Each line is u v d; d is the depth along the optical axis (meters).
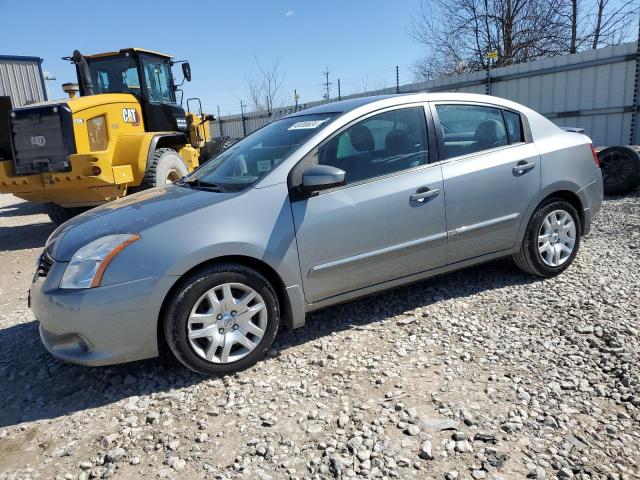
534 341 3.38
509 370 3.06
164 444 2.61
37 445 2.69
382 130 3.74
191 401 2.97
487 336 3.50
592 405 2.68
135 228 3.08
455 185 3.88
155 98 9.28
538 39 19.08
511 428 2.53
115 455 2.52
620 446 2.37
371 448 2.46
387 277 3.75
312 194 3.41
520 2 19.23
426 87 13.94
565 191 4.45
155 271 2.96
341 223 3.47
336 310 4.09
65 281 3.00
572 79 10.63
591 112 10.35
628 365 2.98
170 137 9.04
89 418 2.90
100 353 2.99
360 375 3.13
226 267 3.13
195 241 3.04
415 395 2.87
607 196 8.14
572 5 18.83
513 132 4.29
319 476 2.30
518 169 4.15
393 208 3.64
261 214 3.25
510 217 4.14
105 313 2.93
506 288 4.30
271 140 3.87
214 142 10.89
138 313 2.97
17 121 7.45
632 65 9.60
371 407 2.79
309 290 3.45
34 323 4.44
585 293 4.07
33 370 3.55
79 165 7.33
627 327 3.43
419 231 3.76
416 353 3.34
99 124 7.92
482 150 4.09
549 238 4.39
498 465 2.29
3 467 2.53
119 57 8.86
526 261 4.35
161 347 3.59
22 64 15.93
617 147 7.95
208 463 2.44
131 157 8.06
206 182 3.76
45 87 16.61
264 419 2.74
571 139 4.55
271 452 2.47
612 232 5.88
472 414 2.66
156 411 2.91
